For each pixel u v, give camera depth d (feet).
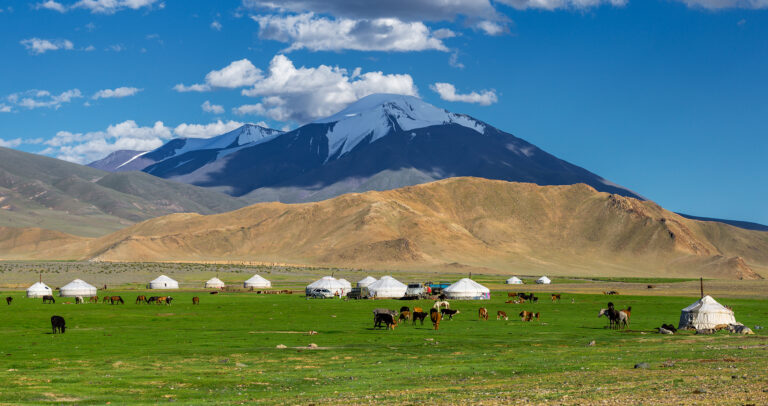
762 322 238.27
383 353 156.15
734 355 129.49
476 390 99.25
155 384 114.52
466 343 176.55
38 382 116.06
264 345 175.01
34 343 180.65
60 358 150.10
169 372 128.16
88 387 111.34
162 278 546.67
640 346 160.66
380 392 101.71
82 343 180.55
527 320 253.03
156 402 98.22
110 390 108.78
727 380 95.66
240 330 217.77
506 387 100.48
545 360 134.72
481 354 151.12
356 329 219.82
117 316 276.41
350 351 160.56
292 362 142.10
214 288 548.31
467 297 409.90
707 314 211.00
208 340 187.11
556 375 112.47
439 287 439.63
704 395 84.84
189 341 184.65
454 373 120.47
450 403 88.12
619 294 458.91
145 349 166.61
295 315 282.77
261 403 95.14
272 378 119.65
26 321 252.83
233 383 115.14
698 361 121.08
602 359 132.57
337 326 231.30
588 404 82.38
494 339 186.19
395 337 193.16
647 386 94.22
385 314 221.46
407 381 112.78
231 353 157.99
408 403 89.86
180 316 276.62
